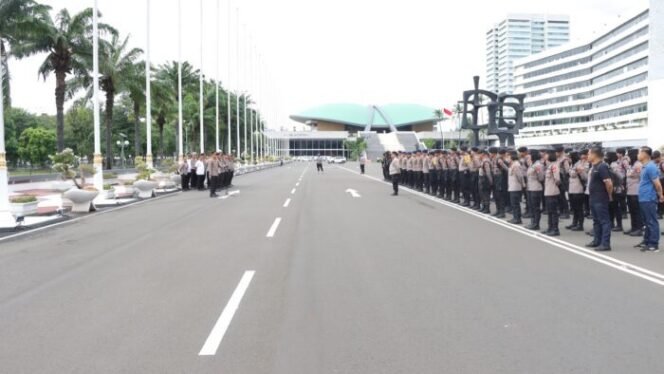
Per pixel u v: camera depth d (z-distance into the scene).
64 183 30.81
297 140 160.88
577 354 5.08
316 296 7.16
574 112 125.44
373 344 5.36
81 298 7.21
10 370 4.82
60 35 33.94
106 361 4.99
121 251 10.80
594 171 10.85
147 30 28.62
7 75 30.33
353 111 178.75
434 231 13.30
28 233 13.67
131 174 48.06
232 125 81.88
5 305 6.95
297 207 19.31
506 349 5.21
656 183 10.55
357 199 22.78
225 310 6.55
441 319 6.16
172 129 81.69
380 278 8.18
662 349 5.21
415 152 29.48
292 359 4.99
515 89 149.12
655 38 50.16
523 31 172.50
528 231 13.36
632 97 101.50
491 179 17.20
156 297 7.20
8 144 61.59
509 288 7.57
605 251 10.60
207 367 4.82
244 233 12.97
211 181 24.78
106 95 44.00
